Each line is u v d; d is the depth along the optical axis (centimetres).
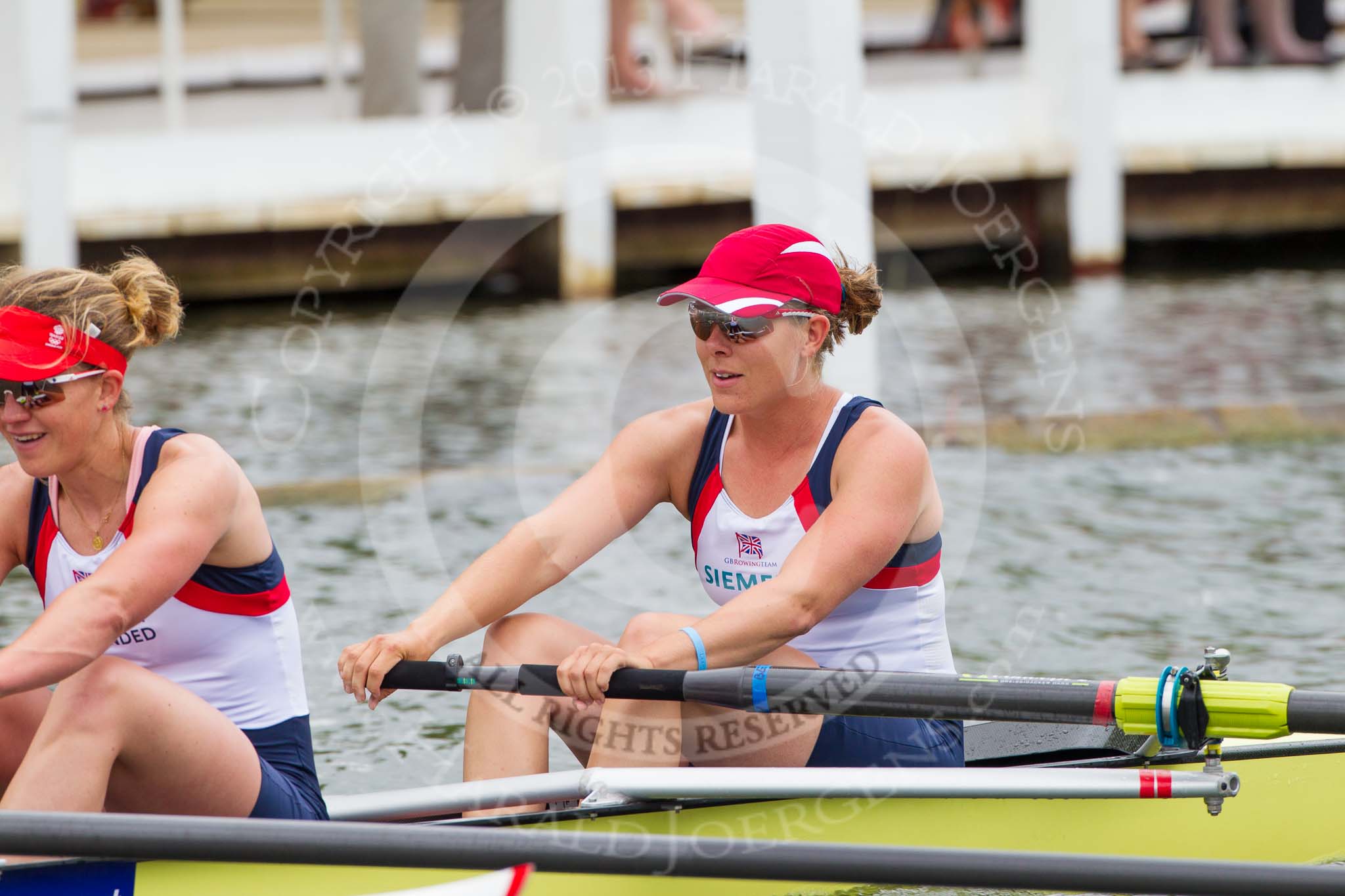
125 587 1059
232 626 1155
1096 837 1268
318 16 7925
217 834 1007
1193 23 6109
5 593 2150
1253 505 2614
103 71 6781
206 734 1088
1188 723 1153
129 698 1054
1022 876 1027
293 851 1012
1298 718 1134
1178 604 2098
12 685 1012
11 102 4366
